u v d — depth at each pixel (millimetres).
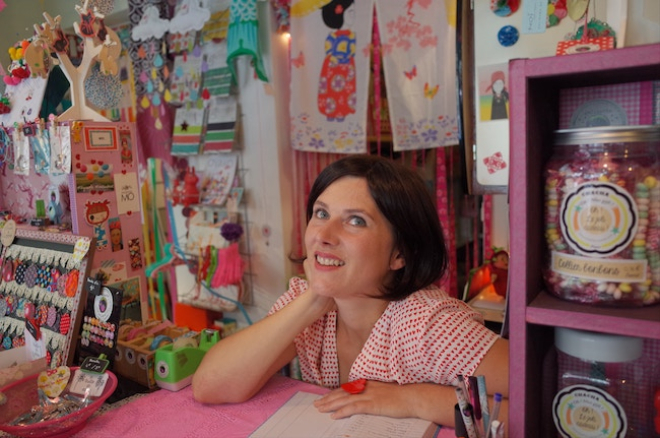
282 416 968
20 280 1326
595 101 744
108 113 2965
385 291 1021
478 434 720
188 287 2934
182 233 2910
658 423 645
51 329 1200
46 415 979
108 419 1002
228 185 2559
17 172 1523
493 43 1026
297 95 2346
